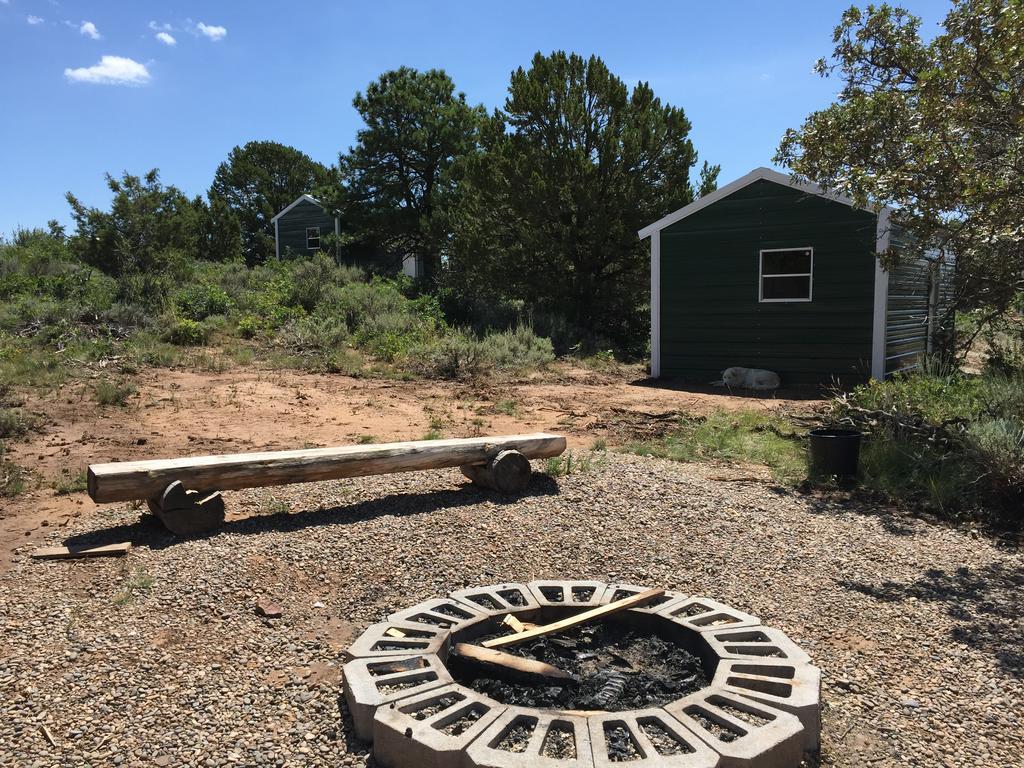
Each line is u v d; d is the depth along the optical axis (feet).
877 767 9.02
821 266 43.91
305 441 26.86
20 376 34.09
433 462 19.30
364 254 105.29
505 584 13.58
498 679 10.61
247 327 52.47
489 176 65.57
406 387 41.06
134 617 12.66
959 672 11.40
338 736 9.42
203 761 8.87
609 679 10.37
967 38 18.34
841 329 43.65
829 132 21.20
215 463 16.85
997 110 18.28
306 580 14.42
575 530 17.46
